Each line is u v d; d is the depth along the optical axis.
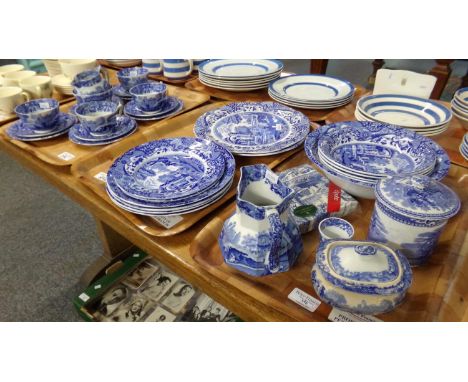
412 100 1.06
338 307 0.54
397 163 0.80
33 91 1.22
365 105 1.06
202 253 0.66
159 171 0.83
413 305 0.56
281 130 1.02
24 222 1.94
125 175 0.79
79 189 0.86
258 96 1.30
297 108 1.18
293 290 0.59
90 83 1.13
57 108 1.06
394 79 1.17
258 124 1.05
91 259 1.70
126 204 0.73
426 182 0.60
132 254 1.53
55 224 1.92
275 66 1.39
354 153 0.83
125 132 1.04
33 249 1.77
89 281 1.48
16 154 1.05
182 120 1.12
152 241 0.70
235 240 0.61
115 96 1.31
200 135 0.97
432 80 1.11
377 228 0.62
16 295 1.53
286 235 0.61
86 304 1.29
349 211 0.75
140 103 1.13
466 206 0.76
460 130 1.05
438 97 1.71
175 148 0.90
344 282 0.52
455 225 0.71
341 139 0.85
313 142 0.85
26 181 2.27
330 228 0.69
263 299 0.58
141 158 0.86
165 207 0.70
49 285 1.57
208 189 0.75
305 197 0.77
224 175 0.80
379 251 0.56
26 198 2.12
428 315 0.55
